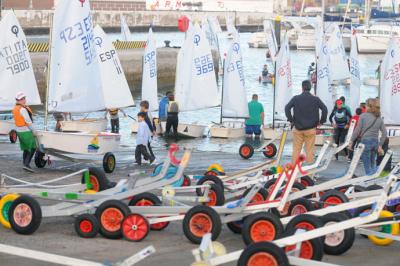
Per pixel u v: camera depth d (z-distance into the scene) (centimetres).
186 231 1579
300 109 2505
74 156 3086
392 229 1641
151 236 1677
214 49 9369
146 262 1445
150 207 1661
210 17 8925
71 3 2975
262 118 4528
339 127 3603
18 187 1925
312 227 1427
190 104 4669
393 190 1766
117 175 2677
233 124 4684
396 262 1512
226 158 3300
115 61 4528
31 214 1631
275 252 1188
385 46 13638
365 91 8262
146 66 4900
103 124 4569
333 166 3078
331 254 1537
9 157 3097
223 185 1983
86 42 3014
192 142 4328
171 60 9194
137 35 17625
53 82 3000
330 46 5928
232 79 4572
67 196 1727
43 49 7319
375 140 2553
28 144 2648
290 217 1570
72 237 1638
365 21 14775
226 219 1633
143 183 1758
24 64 3662
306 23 14950
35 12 15550
